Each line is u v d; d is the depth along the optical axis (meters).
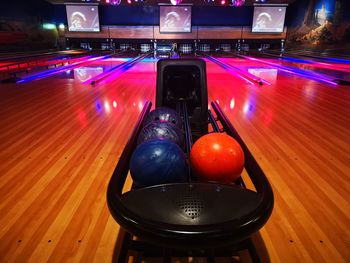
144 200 0.73
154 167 0.86
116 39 10.64
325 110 2.84
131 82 4.51
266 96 3.49
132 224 0.66
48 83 4.48
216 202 0.72
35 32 8.89
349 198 1.30
